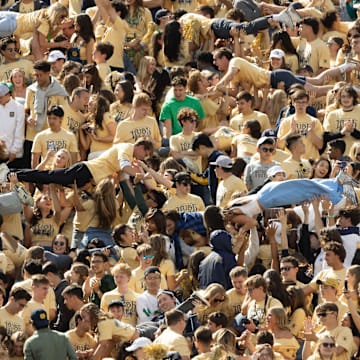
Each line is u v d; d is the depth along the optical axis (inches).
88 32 2800.2
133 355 2001.7
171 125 2593.5
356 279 2102.6
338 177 2278.5
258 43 2844.5
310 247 2252.7
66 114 2534.5
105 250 2219.5
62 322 2129.7
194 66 2790.4
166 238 2257.6
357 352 2065.7
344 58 2778.1
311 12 2928.2
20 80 2642.7
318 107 2682.1
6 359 2027.6
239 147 2511.1
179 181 2359.7
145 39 2844.5
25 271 2196.1
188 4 2987.2
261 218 2283.5
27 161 2544.3
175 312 2017.7
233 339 1995.6
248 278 2103.8
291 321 2113.7
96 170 2377.0
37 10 2965.1
